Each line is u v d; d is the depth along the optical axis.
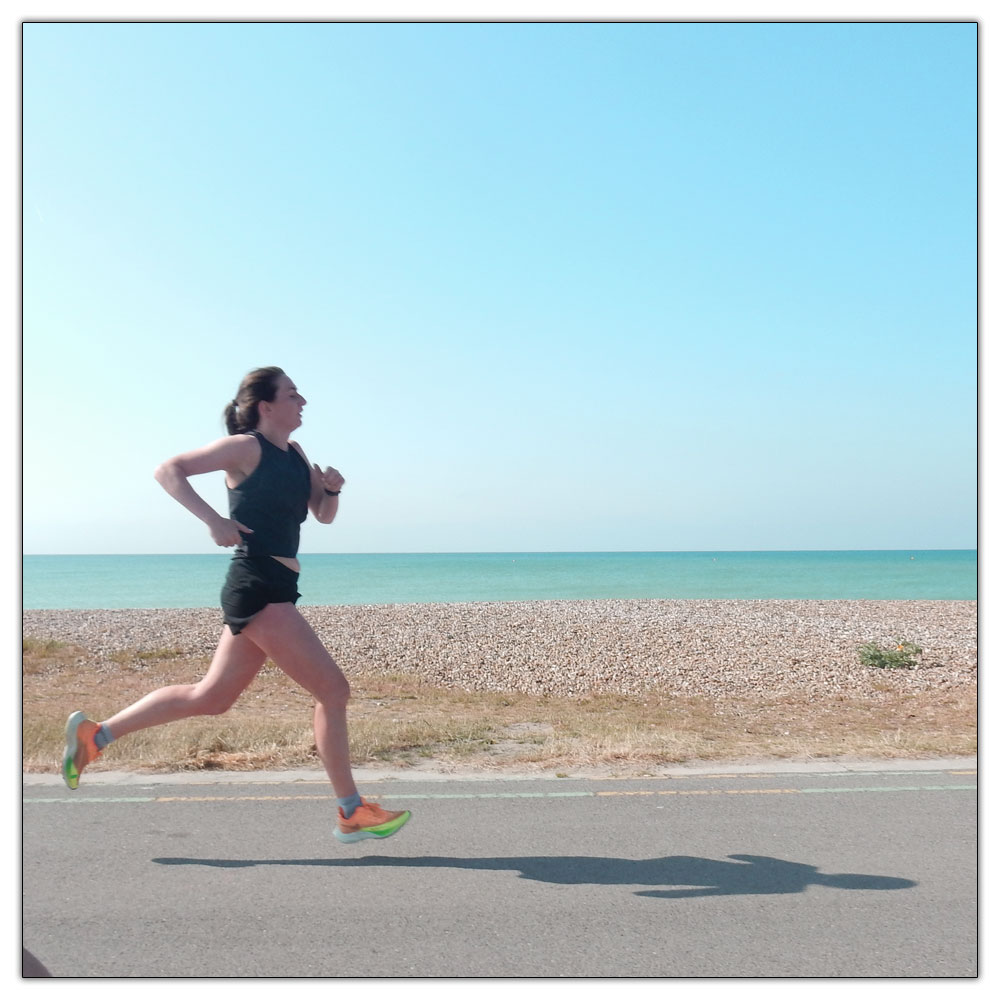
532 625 21.64
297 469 4.37
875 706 12.68
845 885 4.00
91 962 3.18
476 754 6.91
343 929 3.49
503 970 3.14
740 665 16.33
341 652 17.73
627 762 6.45
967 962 3.24
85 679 14.69
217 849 4.46
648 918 3.62
